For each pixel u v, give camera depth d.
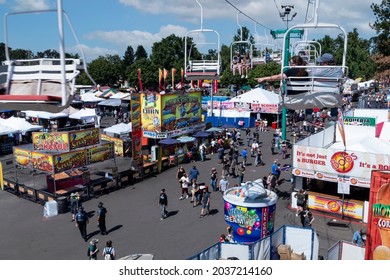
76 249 18.34
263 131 49.09
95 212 23.11
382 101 61.38
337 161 21.39
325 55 14.17
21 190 26.53
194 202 23.84
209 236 19.39
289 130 48.12
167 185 28.34
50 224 21.56
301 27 11.70
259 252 14.70
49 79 5.68
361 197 23.30
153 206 23.97
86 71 5.44
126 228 20.70
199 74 29.14
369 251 12.38
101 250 18.14
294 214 22.22
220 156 33.91
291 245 16.05
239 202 17.20
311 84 12.34
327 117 52.16
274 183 25.31
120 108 61.53
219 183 27.47
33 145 26.59
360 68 96.38
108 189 26.95
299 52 22.20
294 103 11.99
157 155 32.56
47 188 26.91
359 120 30.89
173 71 41.47
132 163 29.14
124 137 39.91
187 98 38.62
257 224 17.00
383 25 46.88
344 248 15.00
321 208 22.56
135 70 93.19
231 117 52.06
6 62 6.08
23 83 5.92
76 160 25.39
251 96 51.75
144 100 35.94
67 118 52.31
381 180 11.95
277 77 12.85
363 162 20.66
